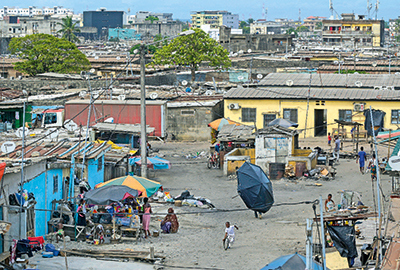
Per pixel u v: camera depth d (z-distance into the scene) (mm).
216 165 43281
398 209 20109
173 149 50875
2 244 21109
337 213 21328
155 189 28312
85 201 25688
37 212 24312
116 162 34906
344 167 41156
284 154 39906
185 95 60594
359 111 50344
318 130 55906
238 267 21219
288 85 58312
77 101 48531
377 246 18547
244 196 28875
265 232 26609
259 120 53781
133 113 48125
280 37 149250
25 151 30953
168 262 21969
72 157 30328
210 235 26266
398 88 58094
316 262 18062
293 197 33781
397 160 21453
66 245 24188
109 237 25312
